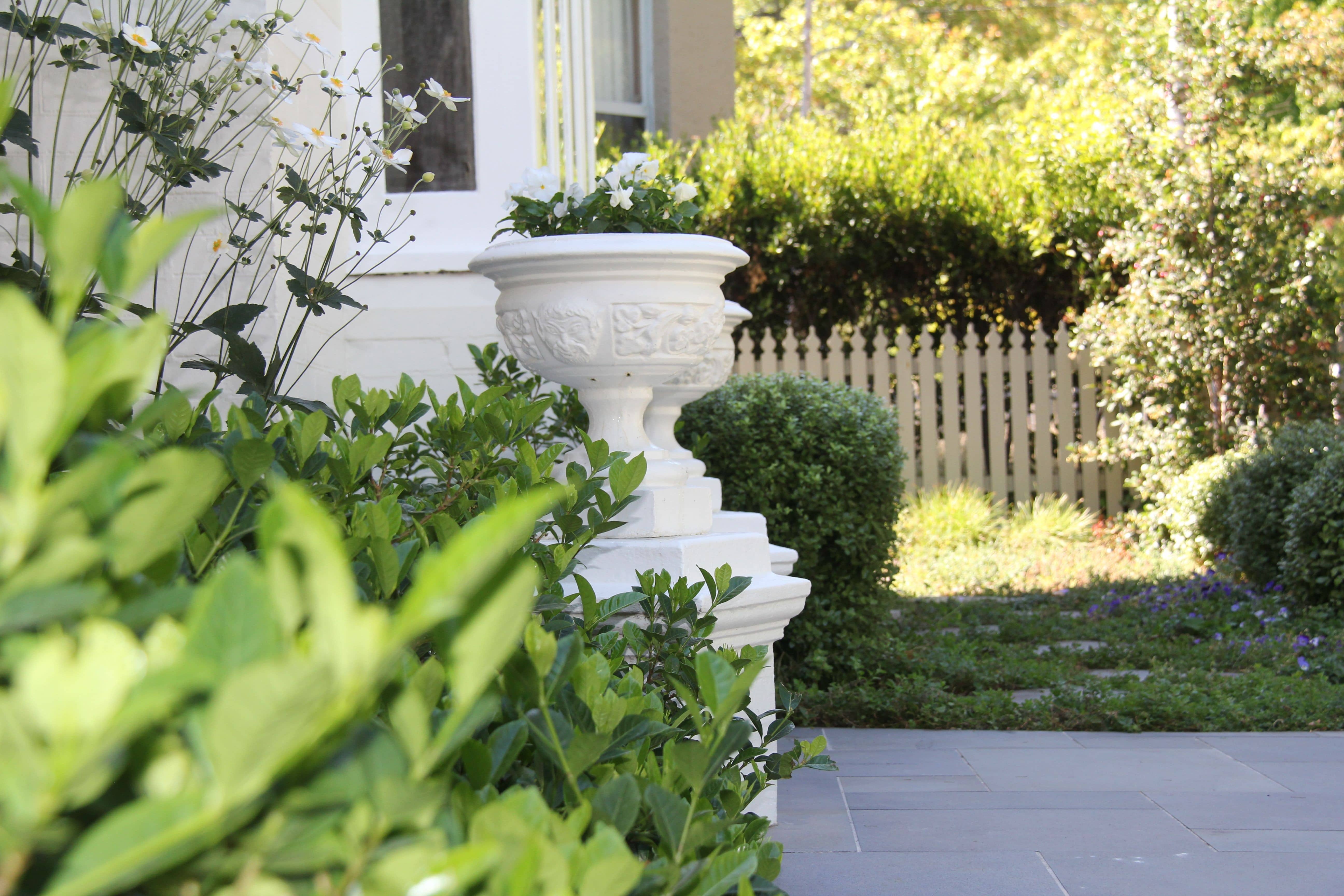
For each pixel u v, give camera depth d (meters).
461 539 0.50
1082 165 9.98
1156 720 4.63
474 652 0.58
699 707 1.10
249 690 0.46
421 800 0.58
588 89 5.16
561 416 3.76
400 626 0.50
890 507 5.72
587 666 1.18
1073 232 10.05
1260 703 4.79
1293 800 3.59
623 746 1.17
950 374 10.10
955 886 2.82
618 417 2.91
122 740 0.48
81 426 0.72
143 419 0.71
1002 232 10.20
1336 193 8.62
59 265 0.58
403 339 4.18
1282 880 2.86
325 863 0.57
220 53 3.33
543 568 1.83
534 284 2.75
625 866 0.70
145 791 0.55
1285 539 7.08
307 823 0.56
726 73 10.62
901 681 5.16
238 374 2.57
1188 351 9.05
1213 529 8.21
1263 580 7.33
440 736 0.61
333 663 0.50
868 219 10.24
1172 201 9.05
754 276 10.27
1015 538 9.41
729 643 2.74
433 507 2.12
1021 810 3.50
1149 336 9.13
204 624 0.55
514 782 1.14
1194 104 9.23
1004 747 4.38
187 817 0.49
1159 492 9.42
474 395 2.38
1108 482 10.03
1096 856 3.05
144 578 0.72
